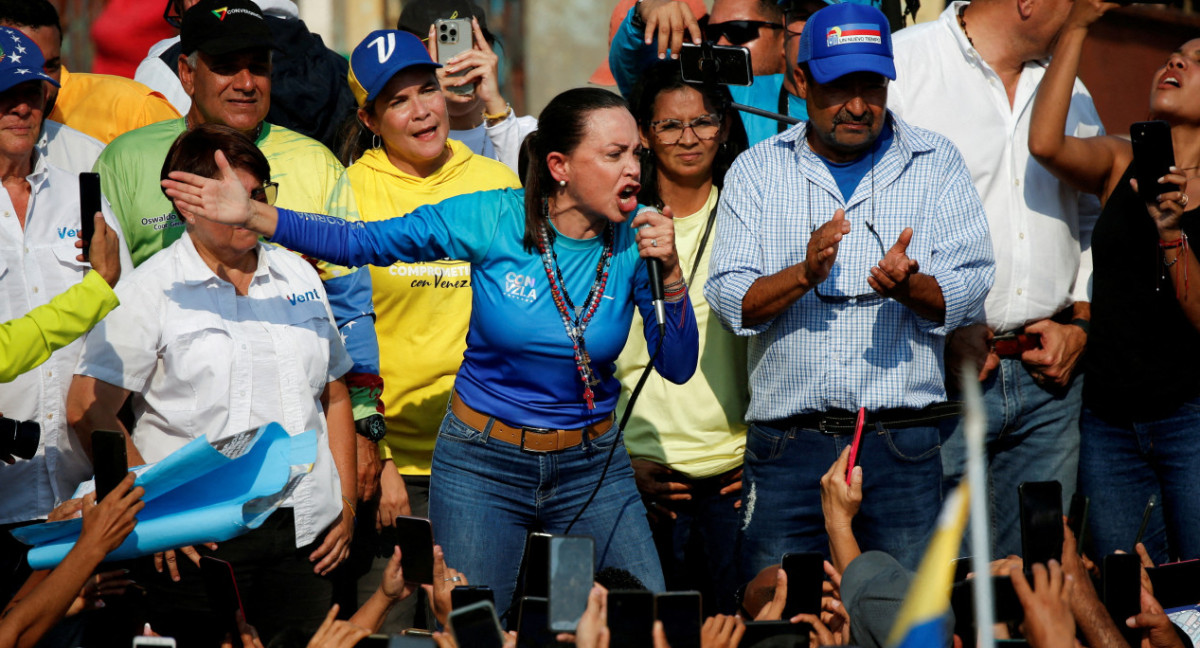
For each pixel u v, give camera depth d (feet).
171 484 35.50
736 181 47.98
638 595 30.48
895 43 52.75
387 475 49.78
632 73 59.16
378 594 36.14
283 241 39.96
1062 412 51.83
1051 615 28.35
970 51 51.47
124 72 72.90
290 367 41.81
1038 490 33.60
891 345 45.16
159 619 35.40
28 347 36.50
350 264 41.19
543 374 42.52
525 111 88.79
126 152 47.57
